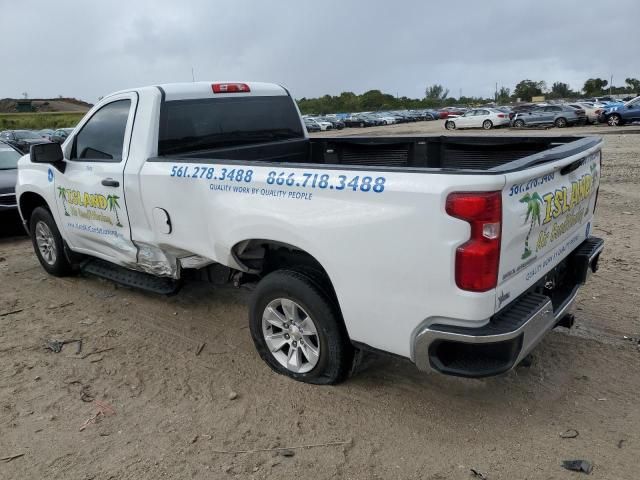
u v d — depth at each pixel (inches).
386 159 215.0
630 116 1132.5
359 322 130.4
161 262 186.1
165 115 179.8
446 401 143.6
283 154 215.3
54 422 141.3
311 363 149.6
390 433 132.1
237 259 158.1
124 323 200.2
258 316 157.0
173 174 165.3
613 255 254.7
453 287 113.0
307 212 132.4
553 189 129.8
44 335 191.9
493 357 119.4
